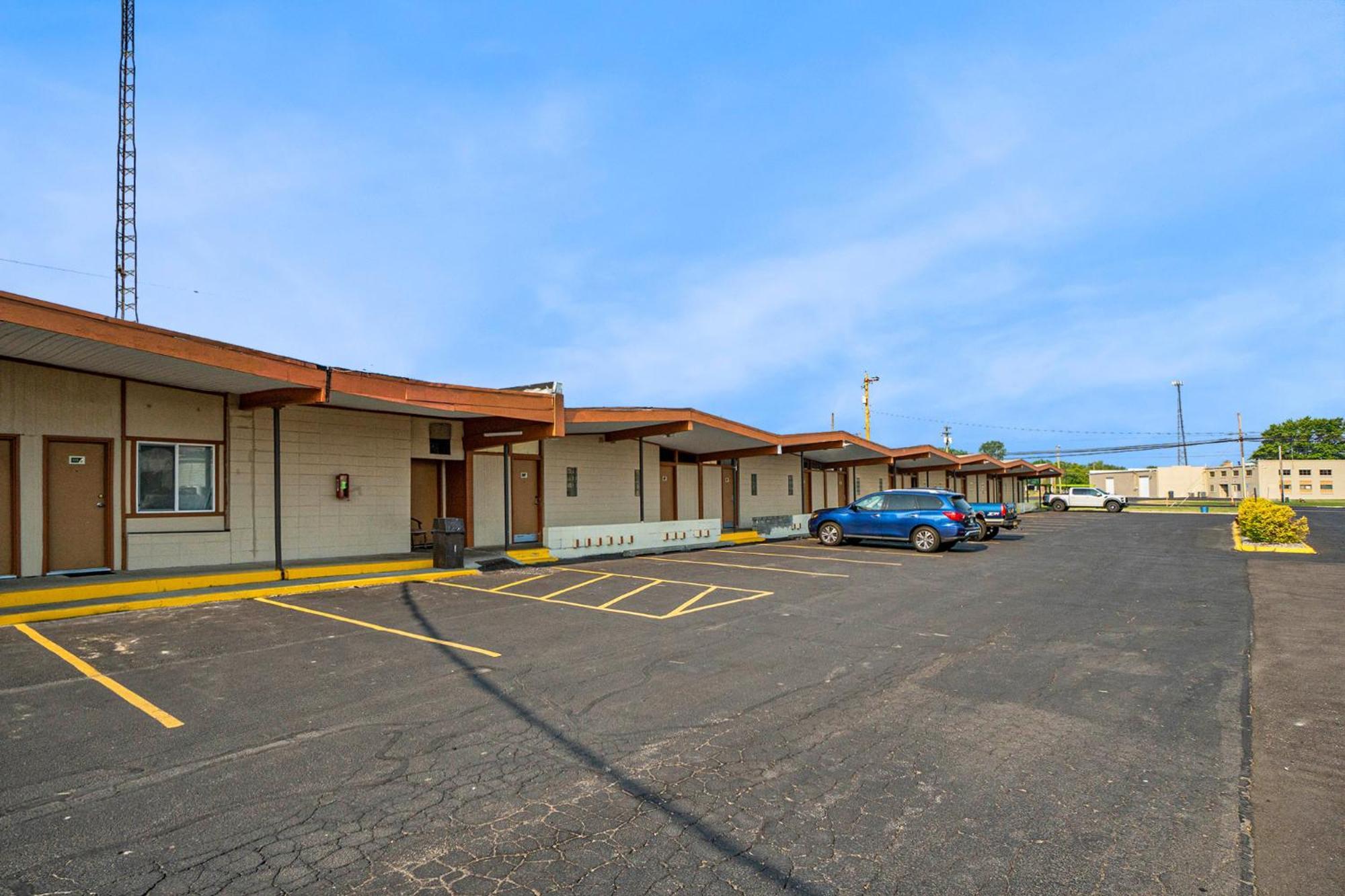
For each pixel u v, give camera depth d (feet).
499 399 49.49
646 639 28.76
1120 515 158.92
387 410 49.26
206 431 42.55
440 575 45.44
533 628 30.40
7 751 16.53
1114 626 31.81
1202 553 66.49
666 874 11.84
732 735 18.24
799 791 15.03
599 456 70.13
